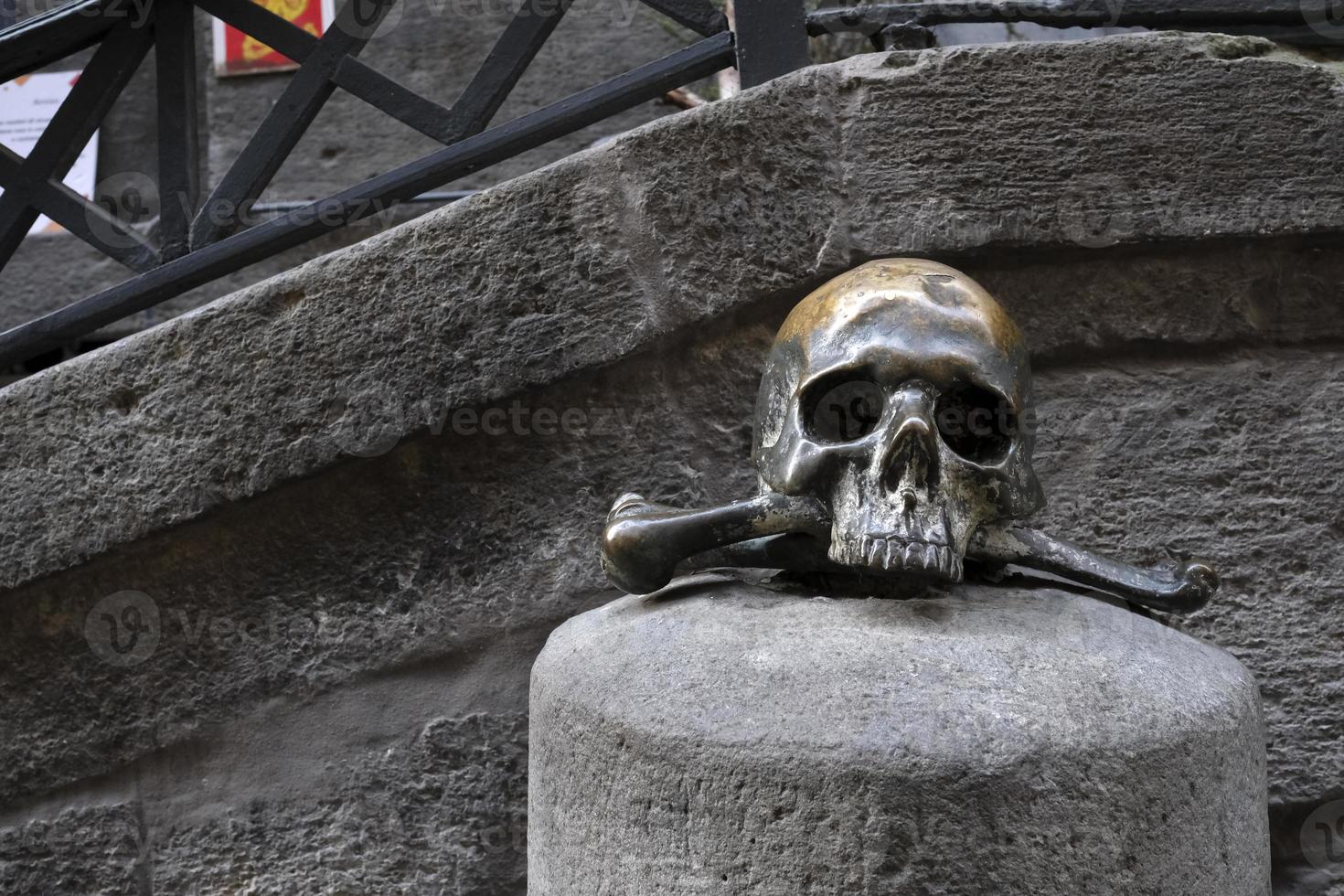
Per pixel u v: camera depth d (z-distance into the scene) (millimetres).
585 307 1877
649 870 1205
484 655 1970
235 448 1895
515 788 1955
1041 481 1953
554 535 1946
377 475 1942
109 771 2008
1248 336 1969
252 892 1981
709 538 1398
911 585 1402
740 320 1937
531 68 4090
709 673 1240
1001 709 1153
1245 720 1303
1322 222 1883
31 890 2006
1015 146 1888
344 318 1890
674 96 3250
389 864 1967
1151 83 1890
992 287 1954
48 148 2049
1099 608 1422
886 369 1336
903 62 1903
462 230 1884
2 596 1953
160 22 2035
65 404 1929
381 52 4109
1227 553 1938
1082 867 1130
